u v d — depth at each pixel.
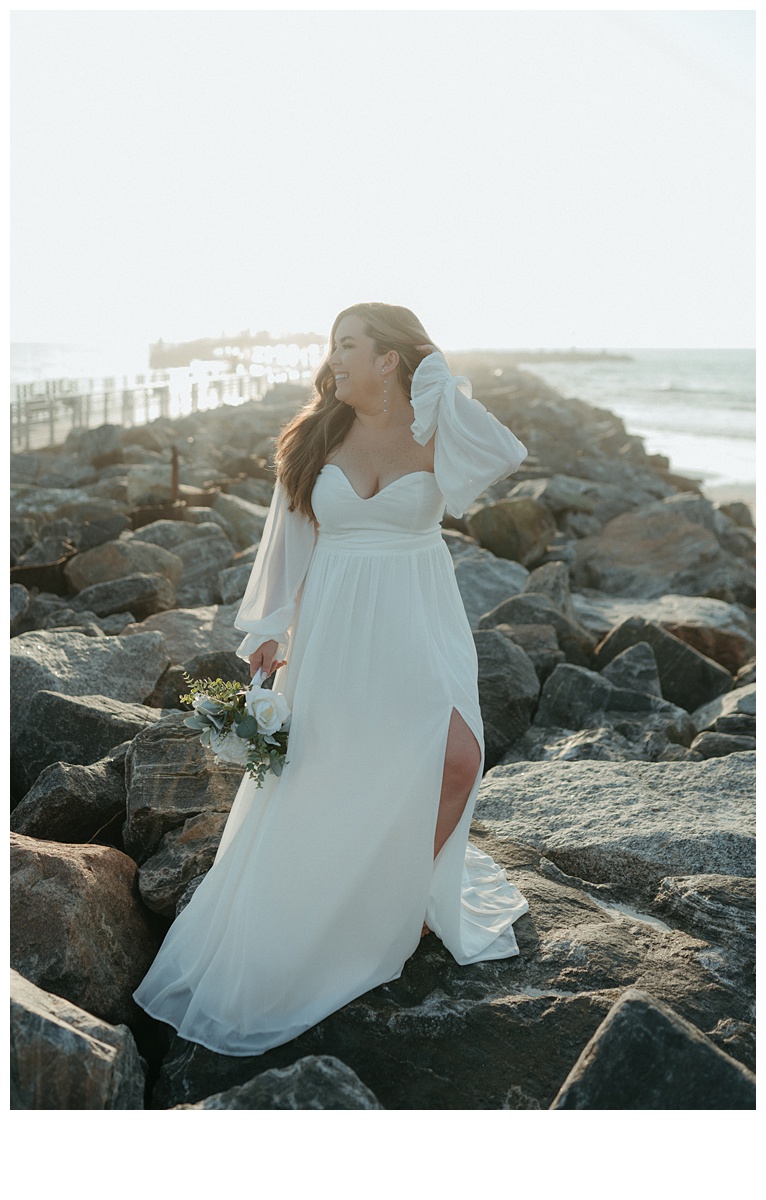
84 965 2.78
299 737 2.80
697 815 3.84
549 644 6.03
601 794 4.09
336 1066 2.42
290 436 2.99
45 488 11.93
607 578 9.16
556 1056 2.57
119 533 8.90
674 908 3.27
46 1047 2.33
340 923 2.72
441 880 2.87
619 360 134.88
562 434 24.33
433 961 2.88
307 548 3.00
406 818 2.73
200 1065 2.57
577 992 2.78
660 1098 2.32
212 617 6.23
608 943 3.00
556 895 3.31
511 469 2.78
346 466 2.88
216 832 3.39
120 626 6.55
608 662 6.20
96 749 4.27
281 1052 2.59
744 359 121.50
